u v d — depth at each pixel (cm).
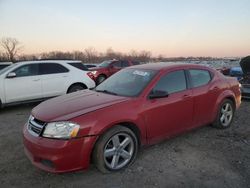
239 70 1177
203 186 330
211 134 523
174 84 449
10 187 334
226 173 362
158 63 514
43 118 346
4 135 539
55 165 324
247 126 580
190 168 378
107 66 1617
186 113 458
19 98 799
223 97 532
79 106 371
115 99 392
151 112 401
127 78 467
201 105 486
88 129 335
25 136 360
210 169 374
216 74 541
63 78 881
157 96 404
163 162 397
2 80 769
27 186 336
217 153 431
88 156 339
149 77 433
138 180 346
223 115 551
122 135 371
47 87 848
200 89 485
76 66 933
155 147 455
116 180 347
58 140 324
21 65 810
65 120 332
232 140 491
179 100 442
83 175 360
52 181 347
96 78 1531
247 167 381
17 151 450
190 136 511
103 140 348
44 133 335
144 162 397
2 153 442
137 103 389
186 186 331
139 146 402
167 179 348
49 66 866
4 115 731
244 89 880
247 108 772
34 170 378
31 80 816
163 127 424
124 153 374
